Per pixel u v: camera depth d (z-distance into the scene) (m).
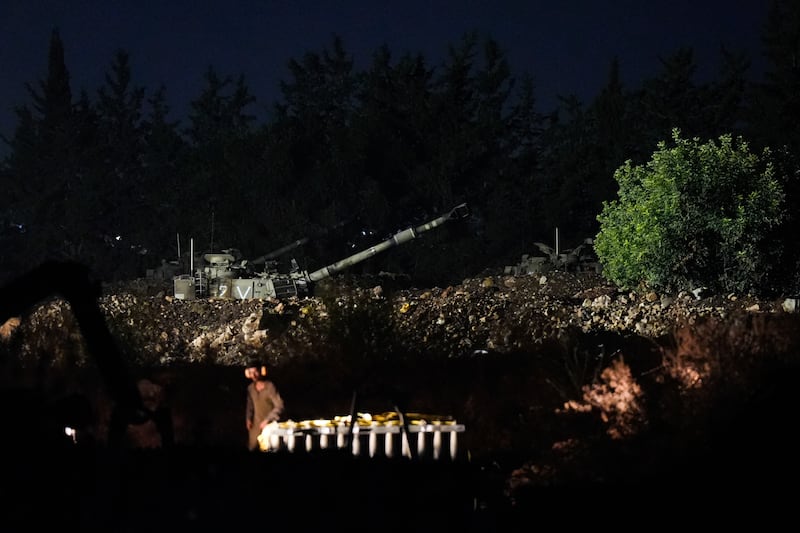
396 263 109.38
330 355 38.19
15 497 11.96
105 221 136.00
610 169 115.06
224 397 33.38
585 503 18.77
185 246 115.12
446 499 17.27
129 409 12.27
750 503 17.77
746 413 20.03
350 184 112.12
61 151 140.88
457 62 120.25
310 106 149.25
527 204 118.50
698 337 23.72
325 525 13.96
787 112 114.62
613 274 61.56
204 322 55.91
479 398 30.05
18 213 140.25
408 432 19.38
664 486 18.75
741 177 58.56
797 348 23.14
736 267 58.44
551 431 25.23
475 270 108.62
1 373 13.91
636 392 22.11
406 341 42.31
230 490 13.67
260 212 108.94
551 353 39.94
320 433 19.84
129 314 51.84
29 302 11.05
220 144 127.69
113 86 152.75
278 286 68.81
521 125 136.12
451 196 113.56
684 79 122.69
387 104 121.88
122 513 12.31
